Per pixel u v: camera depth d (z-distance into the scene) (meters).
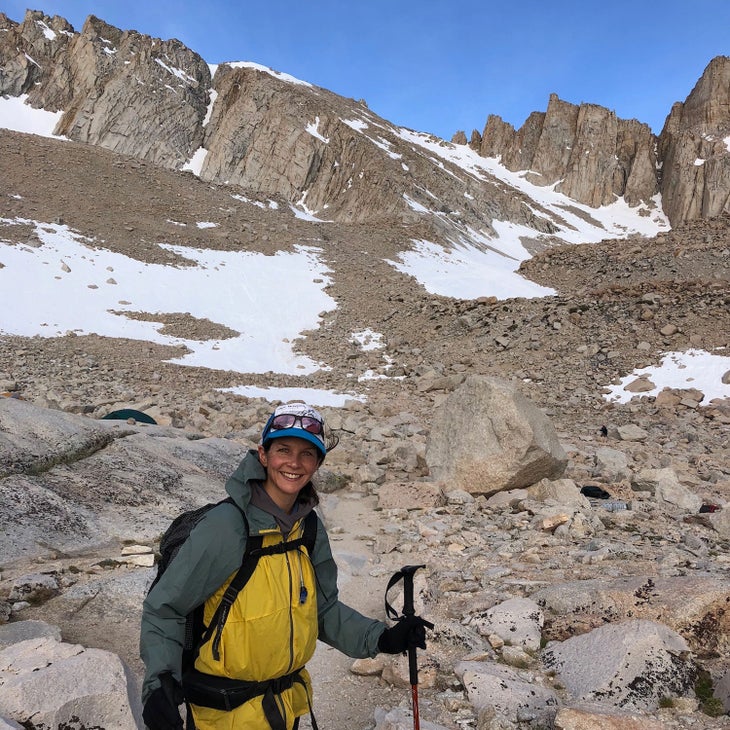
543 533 8.98
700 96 146.75
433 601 6.49
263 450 2.71
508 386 11.73
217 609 2.56
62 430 8.88
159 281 41.34
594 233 120.06
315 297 43.31
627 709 4.34
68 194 55.53
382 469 13.28
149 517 7.78
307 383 28.70
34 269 37.72
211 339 34.47
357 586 7.25
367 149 97.88
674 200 133.62
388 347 33.94
